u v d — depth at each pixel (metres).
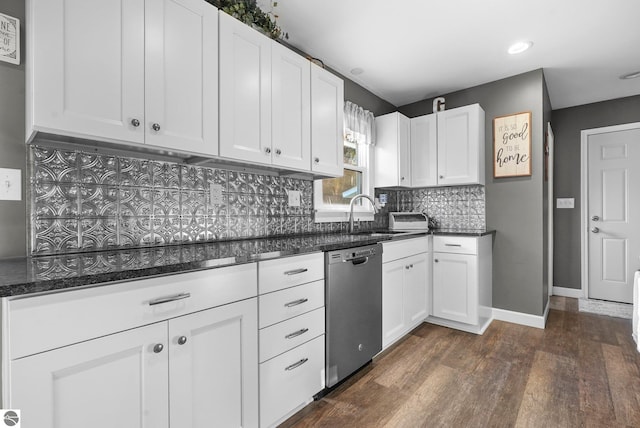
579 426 1.42
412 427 1.42
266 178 2.08
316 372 1.58
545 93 2.95
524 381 1.81
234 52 1.50
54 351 0.77
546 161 2.99
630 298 3.37
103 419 0.86
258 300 1.30
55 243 1.22
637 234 3.33
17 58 1.16
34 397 0.74
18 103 1.16
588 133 3.59
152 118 1.20
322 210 2.53
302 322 1.50
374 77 2.89
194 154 1.37
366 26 2.10
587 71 2.79
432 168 3.05
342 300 1.72
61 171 1.24
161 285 0.98
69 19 1.01
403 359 2.10
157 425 0.97
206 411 1.11
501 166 2.92
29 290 0.72
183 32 1.30
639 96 3.31
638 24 2.07
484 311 2.71
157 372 0.97
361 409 1.56
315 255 1.59
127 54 1.14
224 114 1.45
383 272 2.10
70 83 1.01
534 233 2.76
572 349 2.25
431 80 2.96
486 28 2.12
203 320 1.09
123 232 1.40
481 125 2.91
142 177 1.46
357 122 2.86
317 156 1.99
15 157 1.15
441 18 2.02
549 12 1.95
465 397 1.66
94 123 1.06
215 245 1.61
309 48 2.38
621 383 1.78
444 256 2.69
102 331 0.85
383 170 3.12
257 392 1.30
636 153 3.34
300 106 1.87
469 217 3.12
